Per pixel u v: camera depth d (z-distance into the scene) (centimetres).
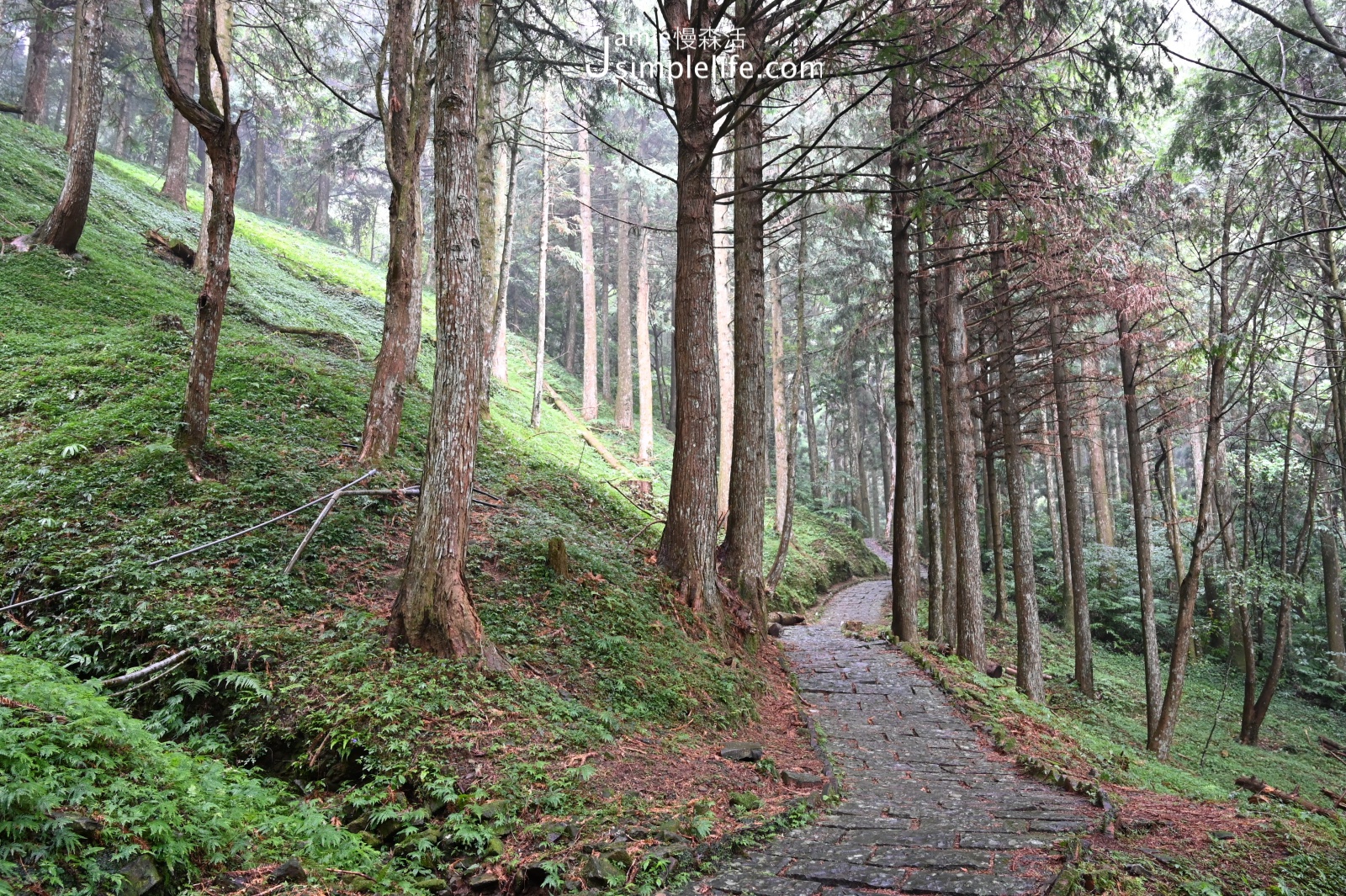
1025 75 1180
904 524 1494
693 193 1179
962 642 1450
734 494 1297
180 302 1606
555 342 5184
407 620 711
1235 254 543
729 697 944
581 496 1491
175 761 450
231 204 957
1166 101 1108
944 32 957
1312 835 646
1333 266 1172
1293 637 2405
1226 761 1555
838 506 4281
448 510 729
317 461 1050
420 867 460
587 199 3409
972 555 1457
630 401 3634
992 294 1702
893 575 1520
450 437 736
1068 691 1830
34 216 1697
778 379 2923
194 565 762
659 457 3212
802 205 1986
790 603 2141
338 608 769
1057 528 2831
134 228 1986
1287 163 1021
